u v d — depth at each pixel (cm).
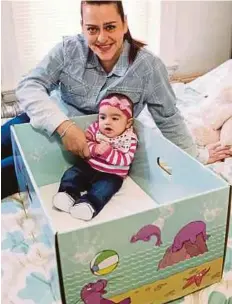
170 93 112
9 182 110
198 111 155
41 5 188
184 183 95
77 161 112
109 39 98
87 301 66
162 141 101
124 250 65
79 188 102
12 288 78
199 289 77
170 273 72
